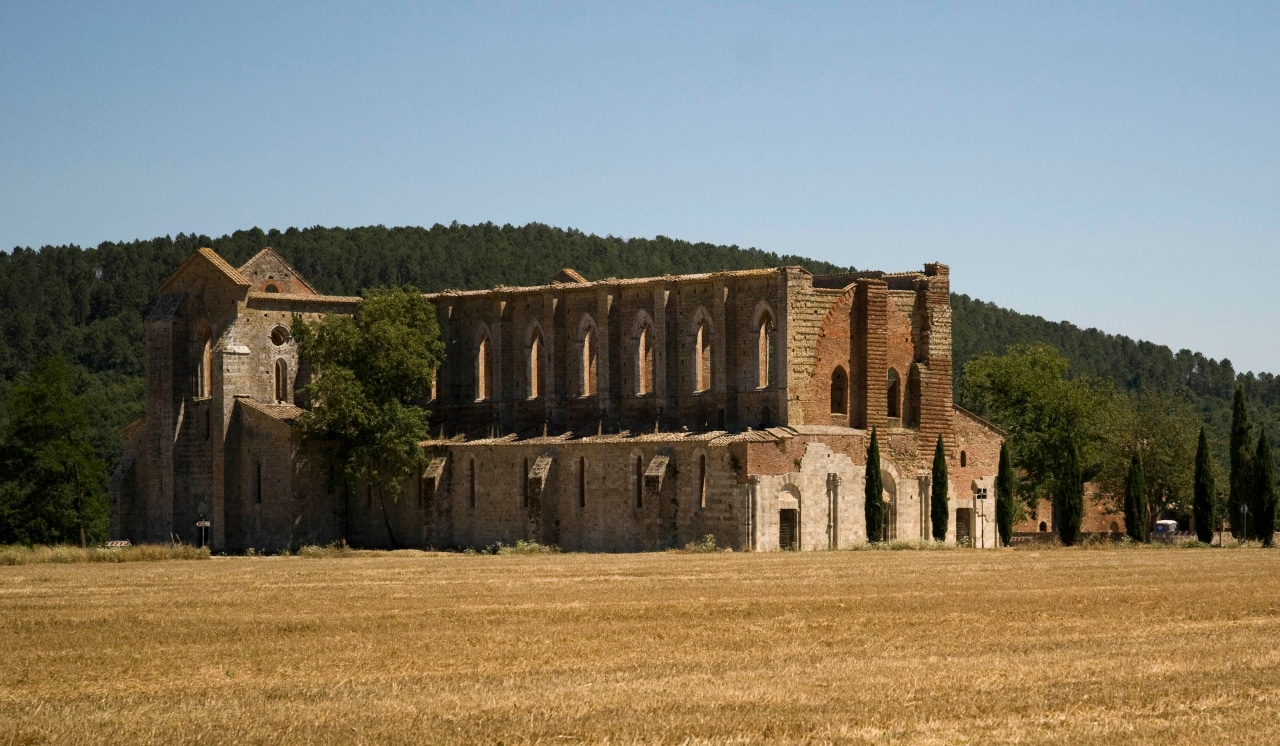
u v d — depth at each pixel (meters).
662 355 119.12
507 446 121.56
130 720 39.50
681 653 50.50
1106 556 97.50
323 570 89.06
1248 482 124.56
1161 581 76.12
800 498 109.94
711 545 106.31
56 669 48.12
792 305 113.38
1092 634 54.78
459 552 118.25
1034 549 110.06
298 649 51.81
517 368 128.88
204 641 54.06
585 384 124.88
